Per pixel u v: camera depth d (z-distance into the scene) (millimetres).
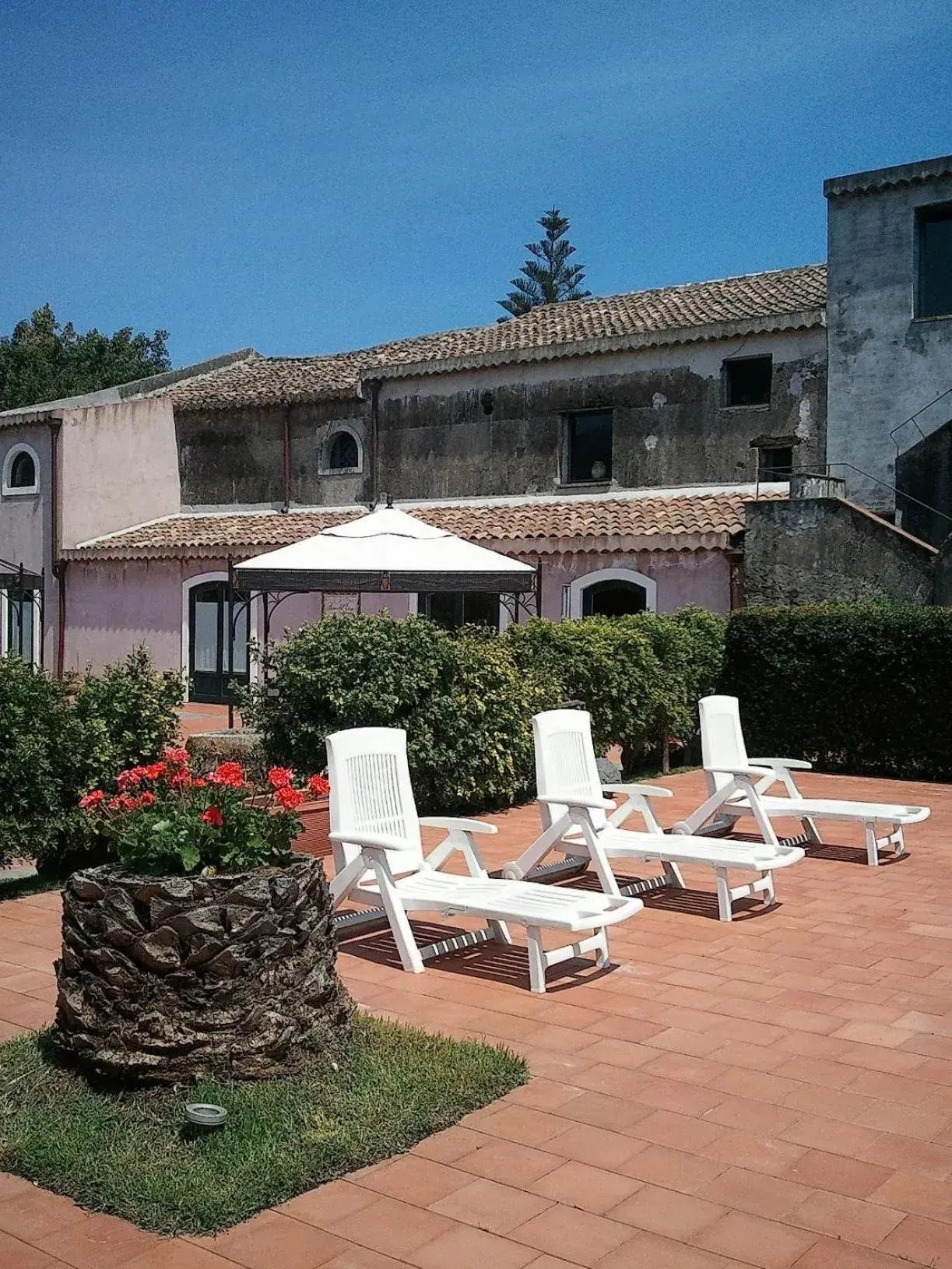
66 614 26781
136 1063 4426
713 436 21969
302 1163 4023
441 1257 3584
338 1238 3686
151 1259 3561
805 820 10352
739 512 19500
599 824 8344
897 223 19906
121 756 8320
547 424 23828
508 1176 4098
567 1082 4934
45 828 7879
